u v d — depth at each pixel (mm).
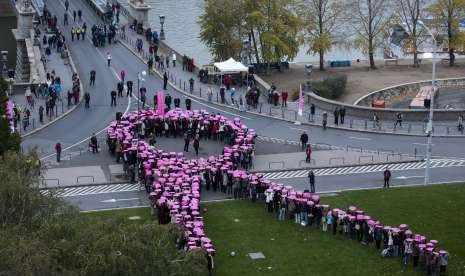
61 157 146250
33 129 159625
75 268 75500
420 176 139250
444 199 126938
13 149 127562
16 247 73500
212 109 171875
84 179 136750
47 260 73188
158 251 79312
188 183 122812
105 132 158750
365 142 155625
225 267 105438
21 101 174875
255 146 152625
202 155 146000
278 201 121875
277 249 110625
